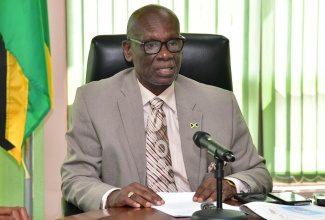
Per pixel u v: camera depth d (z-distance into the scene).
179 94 2.25
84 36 3.44
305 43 3.67
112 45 2.37
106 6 3.46
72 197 2.04
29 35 3.00
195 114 2.22
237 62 3.59
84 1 3.44
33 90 3.06
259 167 2.29
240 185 2.03
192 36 2.42
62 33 3.46
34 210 3.49
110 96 2.20
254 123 3.62
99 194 1.90
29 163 3.29
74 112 2.24
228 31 3.56
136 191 1.75
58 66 3.46
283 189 3.67
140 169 2.12
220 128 2.22
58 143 3.51
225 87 2.42
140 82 2.22
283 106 3.66
